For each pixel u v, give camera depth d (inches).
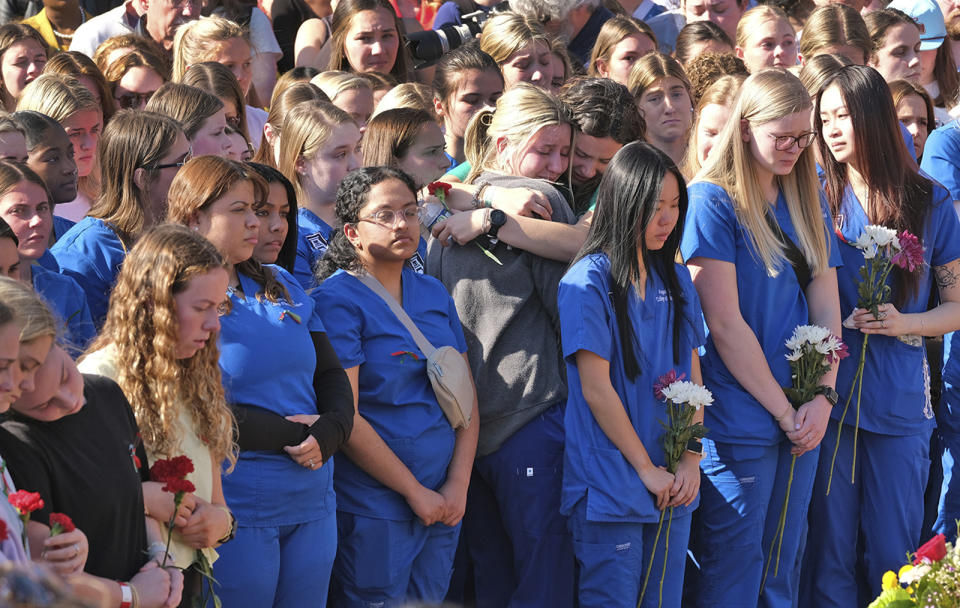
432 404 415.8
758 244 453.7
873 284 476.7
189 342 309.1
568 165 466.9
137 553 291.9
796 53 723.4
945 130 582.9
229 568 350.0
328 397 378.3
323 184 460.4
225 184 355.3
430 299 427.5
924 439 502.0
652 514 419.8
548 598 438.3
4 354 243.1
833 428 489.1
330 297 407.2
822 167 499.8
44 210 360.5
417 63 722.8
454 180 492.4
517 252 446.0
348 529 406.9
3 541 236.1
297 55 729.6
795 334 452.8
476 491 456.4
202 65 529.3
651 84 577.3
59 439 273.4
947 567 318.7
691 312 438.6
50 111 460.8
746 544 458.6
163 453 309.7
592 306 414.9
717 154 462.6
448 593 465.7
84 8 740.7
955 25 822.5
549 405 440.5
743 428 451.2
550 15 743.1
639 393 425.1
